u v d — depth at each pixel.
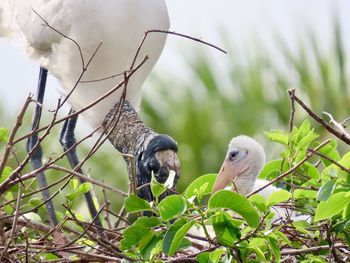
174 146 10.58
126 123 11.24
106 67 11.35
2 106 13.84
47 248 8.81
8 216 8.88
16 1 11.84
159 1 11.43
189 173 14.42
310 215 9.09
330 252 8.30
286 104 14.46
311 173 9.56
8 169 9.46
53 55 11.60
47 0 11.47
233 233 8.28
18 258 8.80
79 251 8.87
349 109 14.50
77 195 9.17
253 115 14.52
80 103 11.62
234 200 8.12
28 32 11.68
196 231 9.88
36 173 8.65
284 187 9.99
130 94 11.59
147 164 10.51
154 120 14.62
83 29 11.21
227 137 14.53
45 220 10.34
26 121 13.59
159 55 11.58
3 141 9.66
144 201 8.45
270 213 8.40
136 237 8.34
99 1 11.16
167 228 8.35
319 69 14.60
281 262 8.78
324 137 13.83
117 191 8.84
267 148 13.58
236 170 11.39
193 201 8.81
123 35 11.23
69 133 11.80
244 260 8.33
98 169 13.89
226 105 14.59
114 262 8.80
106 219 10.09
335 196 8.19
